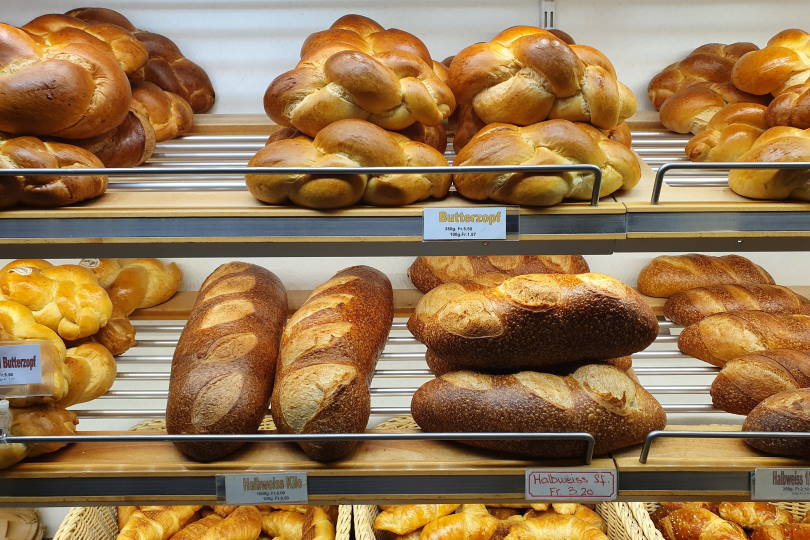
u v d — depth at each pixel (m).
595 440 1.01
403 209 1.02
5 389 1.04
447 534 1.29
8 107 0.98
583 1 1.44
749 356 1.19
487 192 1.03
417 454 1.04
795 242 1.03
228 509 1.42
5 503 1.04
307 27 1.45
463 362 1.06
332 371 1.02
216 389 1.03
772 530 1.34
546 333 1.02
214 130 1.37
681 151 1.29
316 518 1.38
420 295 1.48
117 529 1.46
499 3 1.44
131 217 1.01
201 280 1.57
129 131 1.15
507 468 1.02
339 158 1.01
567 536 1.31
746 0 1.44
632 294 1.04
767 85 1.22
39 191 0.99
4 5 1.42
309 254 1.03
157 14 1.44
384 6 1.44
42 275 1.24
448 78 1.15
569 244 1.03
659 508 1.42
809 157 1.00
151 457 1.04
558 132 1.03
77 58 1.04
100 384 1.22
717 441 1.07
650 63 1.48
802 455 1.02
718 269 1.46
